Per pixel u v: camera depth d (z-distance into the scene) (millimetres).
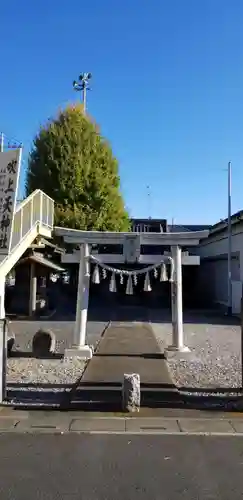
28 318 22125
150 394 8898
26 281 22516
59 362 12266
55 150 28281
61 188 27750
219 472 5426
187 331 18438
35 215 16141
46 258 25438
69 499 4719
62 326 19672
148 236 13328
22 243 14695
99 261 13414
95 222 27688
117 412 7840
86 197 28000
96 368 11297
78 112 29203
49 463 5691
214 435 6773
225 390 9320
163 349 14117
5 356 8617
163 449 6191
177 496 4793
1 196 10070
